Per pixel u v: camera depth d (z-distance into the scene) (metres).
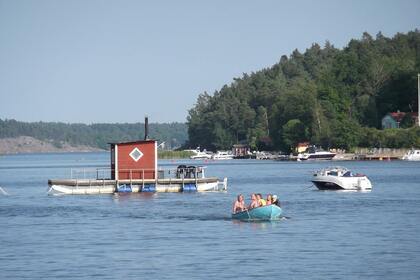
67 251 155.75
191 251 153.62
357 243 160.25
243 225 191.12
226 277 130.25
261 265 139.00
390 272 132.50
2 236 178.62
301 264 139.50
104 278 130.88
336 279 128.38
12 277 132.25
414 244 158.25
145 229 187.00
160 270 136.12
